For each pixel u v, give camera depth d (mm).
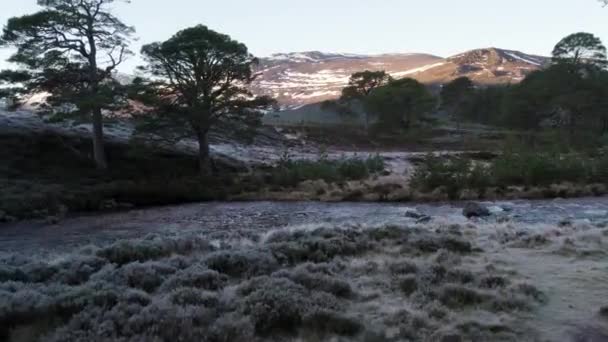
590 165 31234
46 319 6586
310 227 14914
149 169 37125
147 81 34406
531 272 9125
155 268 9148
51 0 32500
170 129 34156
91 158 37344
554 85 70500
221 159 41875
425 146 69438
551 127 76188
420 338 6105
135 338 5785
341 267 9648
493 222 18781
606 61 76562
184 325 6086
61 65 32844
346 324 6395
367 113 83812
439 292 7641
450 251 11000
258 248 10789
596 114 66438
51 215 24203
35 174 32594
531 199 26906
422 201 27453
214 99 34906
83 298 6992
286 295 7043
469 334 6223
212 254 9938
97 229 20875
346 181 34750
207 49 33312
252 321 6430
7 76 31406
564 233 13109
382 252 11242
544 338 6129
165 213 25203
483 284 8172
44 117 43969
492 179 30500
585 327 6430
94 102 30469
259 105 35750
